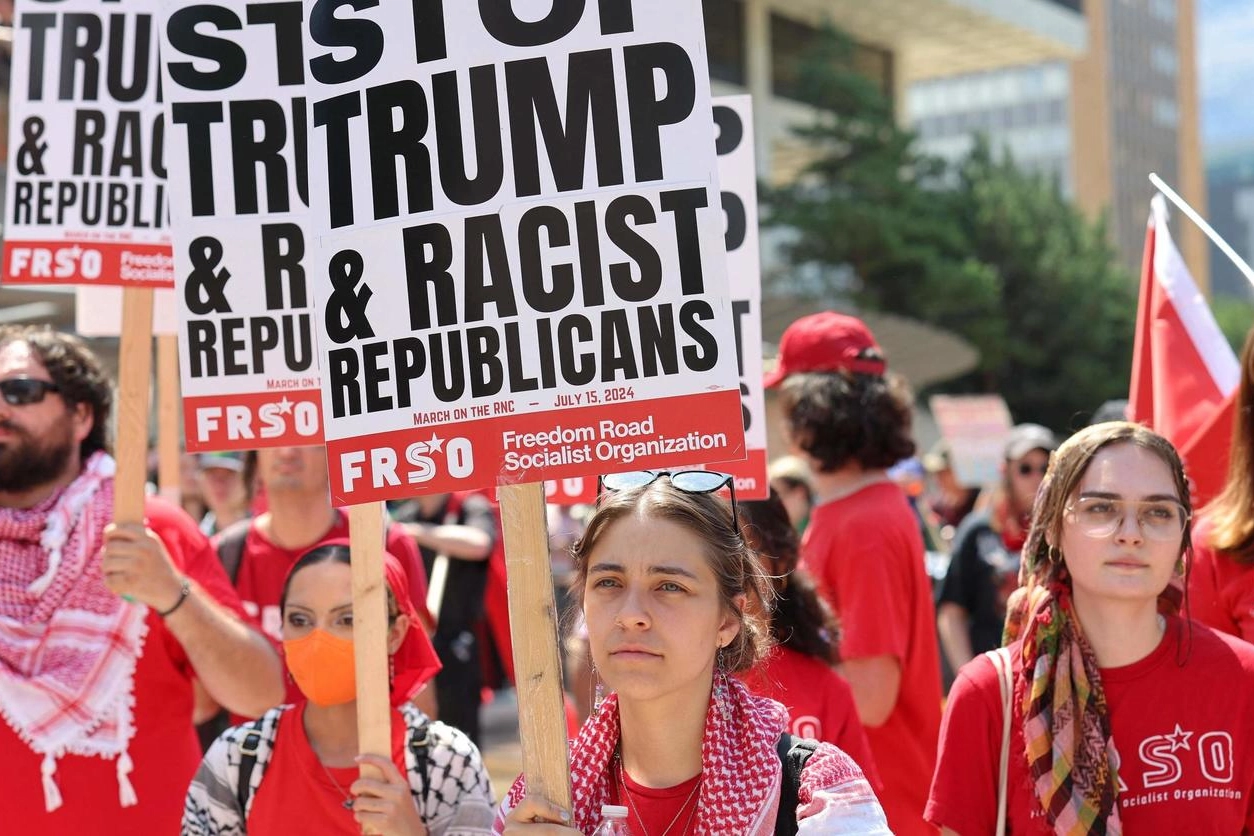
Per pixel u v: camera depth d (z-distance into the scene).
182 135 3.33
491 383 2.46
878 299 30.86
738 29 34.47
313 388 3.35
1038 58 43.81
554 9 2.49
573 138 2.47
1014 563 6.43
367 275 2.54
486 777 3.28
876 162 31.58
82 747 3.66
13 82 3.84
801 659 3.58
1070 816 2.76
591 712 2.68
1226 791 2.78
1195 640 2.87
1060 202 37.44
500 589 6.65
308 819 3.21
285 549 4.80
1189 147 96.81
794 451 4.33
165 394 4.63
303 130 3.35
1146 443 2.88
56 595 3.76
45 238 3.80
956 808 2.87
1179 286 4.22
